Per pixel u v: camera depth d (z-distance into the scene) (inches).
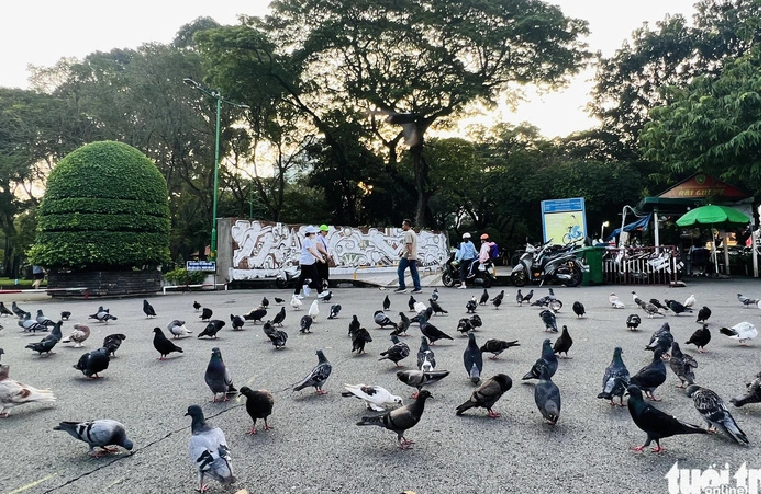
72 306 644.7
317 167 1771.7
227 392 215.3
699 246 1136.8
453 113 1550.2
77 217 779.4
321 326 413.7
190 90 1499.8
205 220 1859.0
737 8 1381.6
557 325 386.6
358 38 1366.9
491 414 187.0
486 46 1327.5
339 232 1098.7
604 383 196.4
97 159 806.5
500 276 860.0
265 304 532.4
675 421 147.6
